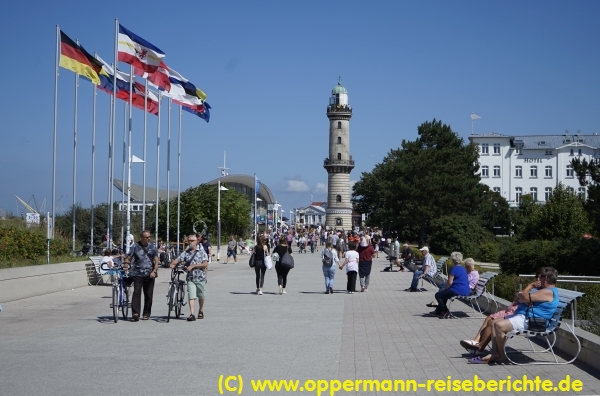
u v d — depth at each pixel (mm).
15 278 20484
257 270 23781
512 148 105500
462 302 20516
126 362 10930
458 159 69125
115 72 31250
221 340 13242
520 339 12961
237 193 66500
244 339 13375
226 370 10320
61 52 28734
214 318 16859
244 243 61562
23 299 20875
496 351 10852
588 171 29875
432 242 55000
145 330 14609
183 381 9555
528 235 47469
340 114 126812
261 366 10633
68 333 14125
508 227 80125
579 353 10875
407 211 65000
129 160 32656
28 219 31859
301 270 38500
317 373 10125
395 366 10648
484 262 49594
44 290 22297
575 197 47469
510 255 28891
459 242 52938
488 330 11156
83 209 57062
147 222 60688
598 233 30141
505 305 15617
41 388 9109
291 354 11695
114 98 32000
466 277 16938
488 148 106000
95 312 17828
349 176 128625
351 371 10273
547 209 45844
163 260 38375
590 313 14242
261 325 15516
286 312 18250
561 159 103750
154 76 32312
